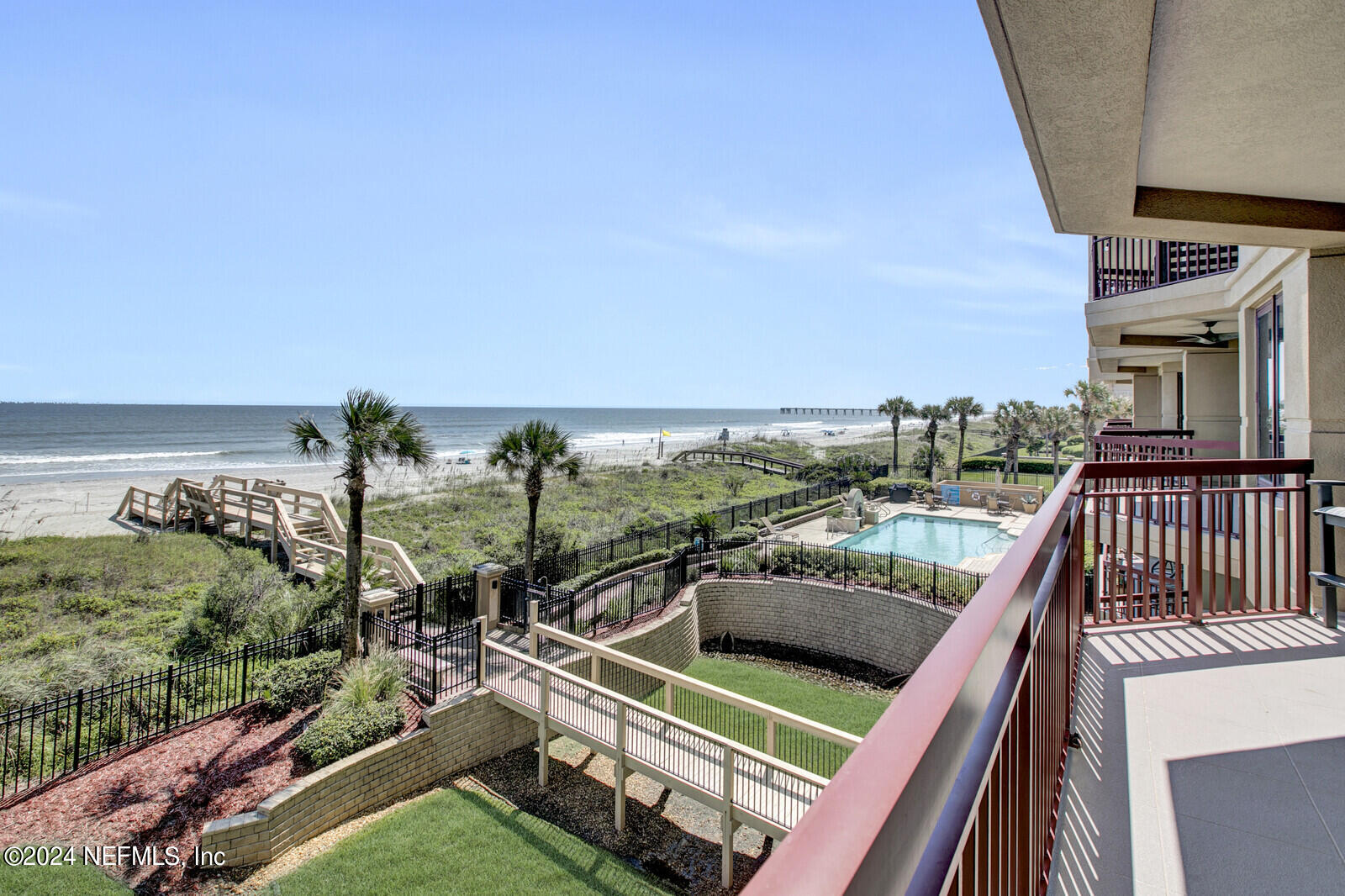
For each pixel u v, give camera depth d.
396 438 10.59
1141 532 8.87
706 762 8.66
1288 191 4.02
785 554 17.17
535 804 9.14
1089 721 2.86
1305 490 4.41
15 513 26.56
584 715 9.66
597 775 9.95
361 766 8.45
